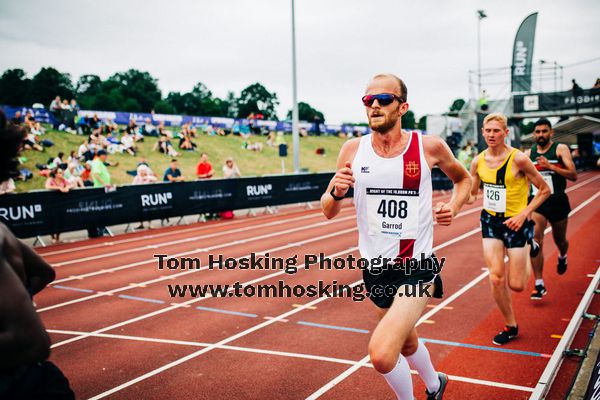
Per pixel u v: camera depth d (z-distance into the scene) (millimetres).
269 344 4488
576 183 23766
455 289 6172
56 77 52500
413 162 2656
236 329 4938
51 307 5867
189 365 4066
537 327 4621
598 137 36094
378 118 2605
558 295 5625
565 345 4016
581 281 6176
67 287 6824
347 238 10516
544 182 4195
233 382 3715
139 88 63844
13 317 1562
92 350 4461
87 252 9562
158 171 23109
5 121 1819
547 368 3629
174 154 26109
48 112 23672
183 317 5383
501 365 3816
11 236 1787
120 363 4145
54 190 10570
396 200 2707
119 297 6254
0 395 1542
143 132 28062
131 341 4672
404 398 2713
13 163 1801
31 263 1870
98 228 11570
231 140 32188
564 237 5934
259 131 35125
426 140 2695
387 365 2375
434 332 4633
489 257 4297
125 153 24016
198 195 13477
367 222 2818
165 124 29688
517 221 4086
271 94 74750
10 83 49219
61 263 8547
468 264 7648
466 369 3787
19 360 1573
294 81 18719
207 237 11047
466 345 4273
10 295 1570
